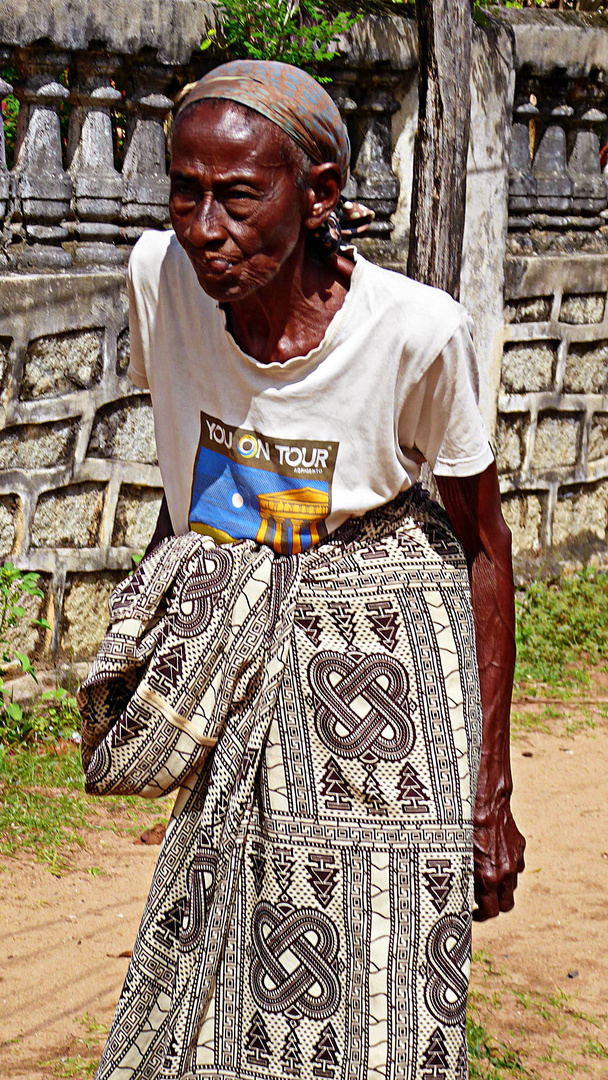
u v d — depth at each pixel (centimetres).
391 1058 186
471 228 606
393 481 192
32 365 467
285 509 191
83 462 489
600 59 649
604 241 698
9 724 477
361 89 564
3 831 405
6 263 461
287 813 187
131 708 191
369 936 186
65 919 356
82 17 460
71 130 489
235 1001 191
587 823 446
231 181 169
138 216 502
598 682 594
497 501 201
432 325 181
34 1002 315
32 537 481
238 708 192
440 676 189
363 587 190
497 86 599
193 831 194
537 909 384
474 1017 321
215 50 505
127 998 195
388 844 186
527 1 798
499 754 201
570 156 677
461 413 188
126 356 495
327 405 186
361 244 577
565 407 682
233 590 190
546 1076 297
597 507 723
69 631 500
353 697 187
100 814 425
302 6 526
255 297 181
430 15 388
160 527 220
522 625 639
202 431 197
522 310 649
